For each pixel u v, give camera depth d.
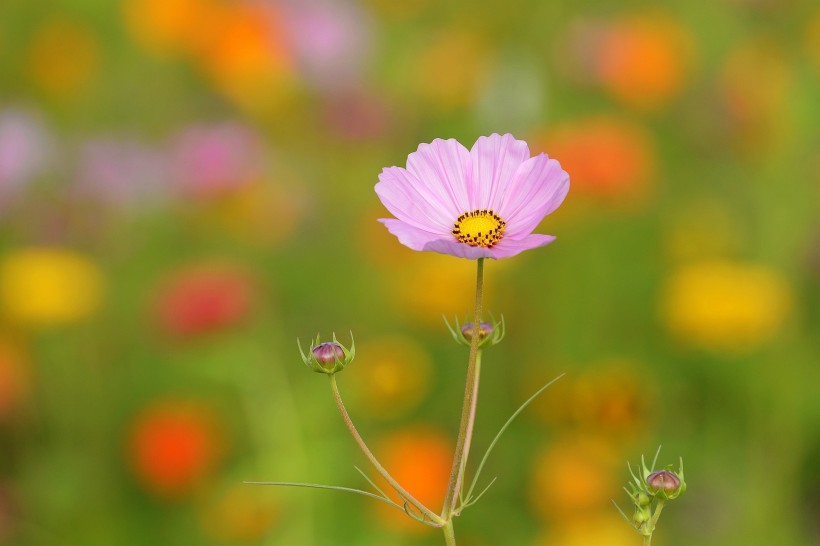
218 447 1.93
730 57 2.58
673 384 2.04
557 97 2.69
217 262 2.29
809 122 2.15
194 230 2.48
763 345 1.98
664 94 2.47
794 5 2.56
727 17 2.64
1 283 2.18
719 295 1.99
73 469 1.96
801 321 2.07
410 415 2.06
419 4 3.11
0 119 2.48
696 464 1.86
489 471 1.94
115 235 2.40
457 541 1.81
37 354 2.13
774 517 1.81
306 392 1.94
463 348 2.16
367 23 2.71
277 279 2.42
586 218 2.31
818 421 1.96
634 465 1.85
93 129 2.79
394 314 2.30
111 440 2.06
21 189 2.40
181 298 1.89
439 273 2.18
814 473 1.96
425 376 2.02
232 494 1.75
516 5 3.03
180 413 1.87
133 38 2.89
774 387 1.96
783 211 2.14
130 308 2.27
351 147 2.57
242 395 2.01
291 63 2.59
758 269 2.09
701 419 1.98
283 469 1.75
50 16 2.95
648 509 1.23
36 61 2.90
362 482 1.84
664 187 2.47
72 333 2.17
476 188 1.23
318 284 2.41
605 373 1.90
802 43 2.47
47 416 2.09
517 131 2.39
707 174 2.54
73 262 2.10
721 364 2.02
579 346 2.16
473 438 2.03
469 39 2.90
